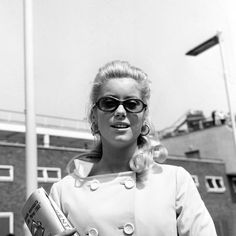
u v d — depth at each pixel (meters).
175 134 34.50
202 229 2.02
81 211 2.10
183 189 2.13
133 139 2.21
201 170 29.06
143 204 2.04
